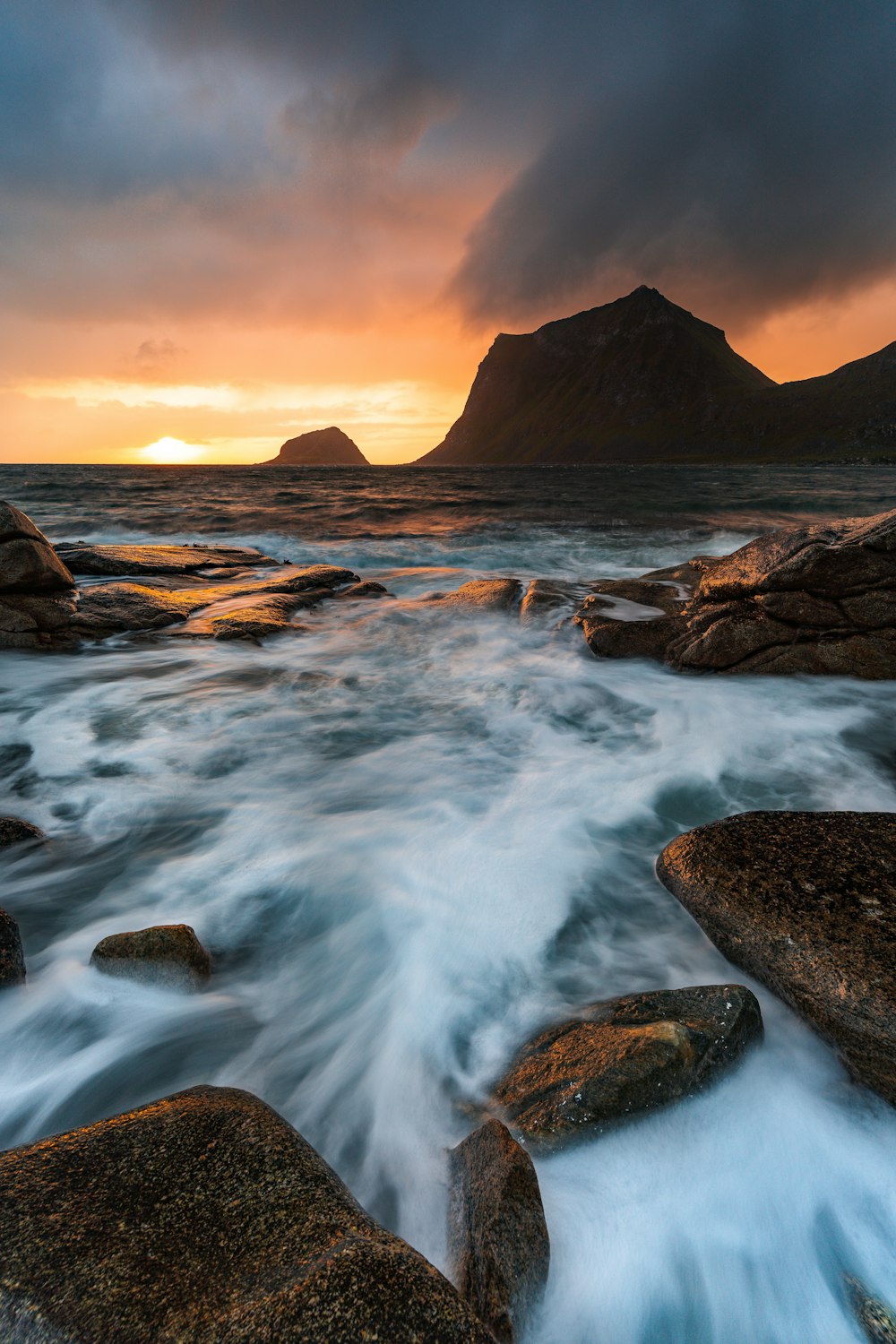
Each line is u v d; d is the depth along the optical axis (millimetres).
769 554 7660
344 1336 1495
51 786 5262
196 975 3248
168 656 8570
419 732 6441
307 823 4766
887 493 40094
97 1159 1998
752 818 3908
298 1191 1906
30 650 8492
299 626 9977
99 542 20125
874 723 6281
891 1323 1901
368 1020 3141
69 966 3387
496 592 10930
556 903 3883
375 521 26734
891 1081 2506
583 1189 2256
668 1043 2516
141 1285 1615
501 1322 1748
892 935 2875
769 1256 2141
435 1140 2533
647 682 7586
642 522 25891
